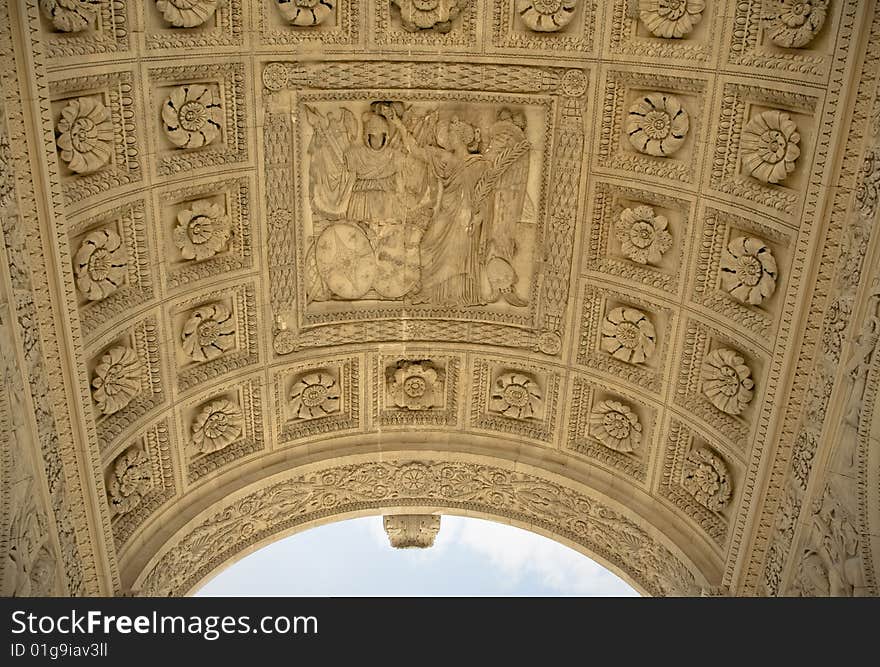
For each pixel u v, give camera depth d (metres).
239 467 17.28
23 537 12.70
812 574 13.73
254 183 15.93
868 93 12.78
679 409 16.28
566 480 17.64
